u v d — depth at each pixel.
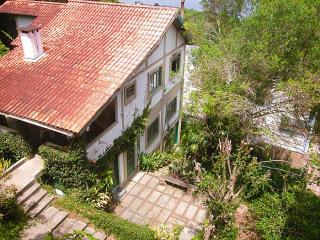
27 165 12.43
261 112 13.80
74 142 10.77
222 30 18.36
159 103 16.98
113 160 13.80
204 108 13.28
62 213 11.28
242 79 13.12
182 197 14.50
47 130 12.57
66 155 10.93
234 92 13.19
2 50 19.48
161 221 13.07
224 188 10.73
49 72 12.81
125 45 13.53
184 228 12.68
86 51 13.62
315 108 13.38
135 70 12.42
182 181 14.82
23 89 12.15
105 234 11.03
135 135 14.55
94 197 12.30
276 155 17.44
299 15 11.51
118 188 14.79
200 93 13.89
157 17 14.46
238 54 13.02
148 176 16.02
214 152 15.31
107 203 12.95
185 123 20.72
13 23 21.58
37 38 13.49
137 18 14.74
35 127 12.55
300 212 11.63
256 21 12.26
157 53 15.17
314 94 11.98
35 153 13.02
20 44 15.26
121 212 13.47
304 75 12.04
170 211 13.66
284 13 11.82
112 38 14.07
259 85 13.06
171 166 16.02
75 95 11.53
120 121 13.39
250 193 12.38
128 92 13.46
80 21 15.52
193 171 14.91
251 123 13.40
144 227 11.20
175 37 16.81
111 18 15.16
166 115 18.52
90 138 12.27
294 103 12.40
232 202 10.70
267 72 12.57
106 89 11.59
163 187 15.17
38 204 11.40
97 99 11.25
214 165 13.38
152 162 16.42
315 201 12.50
